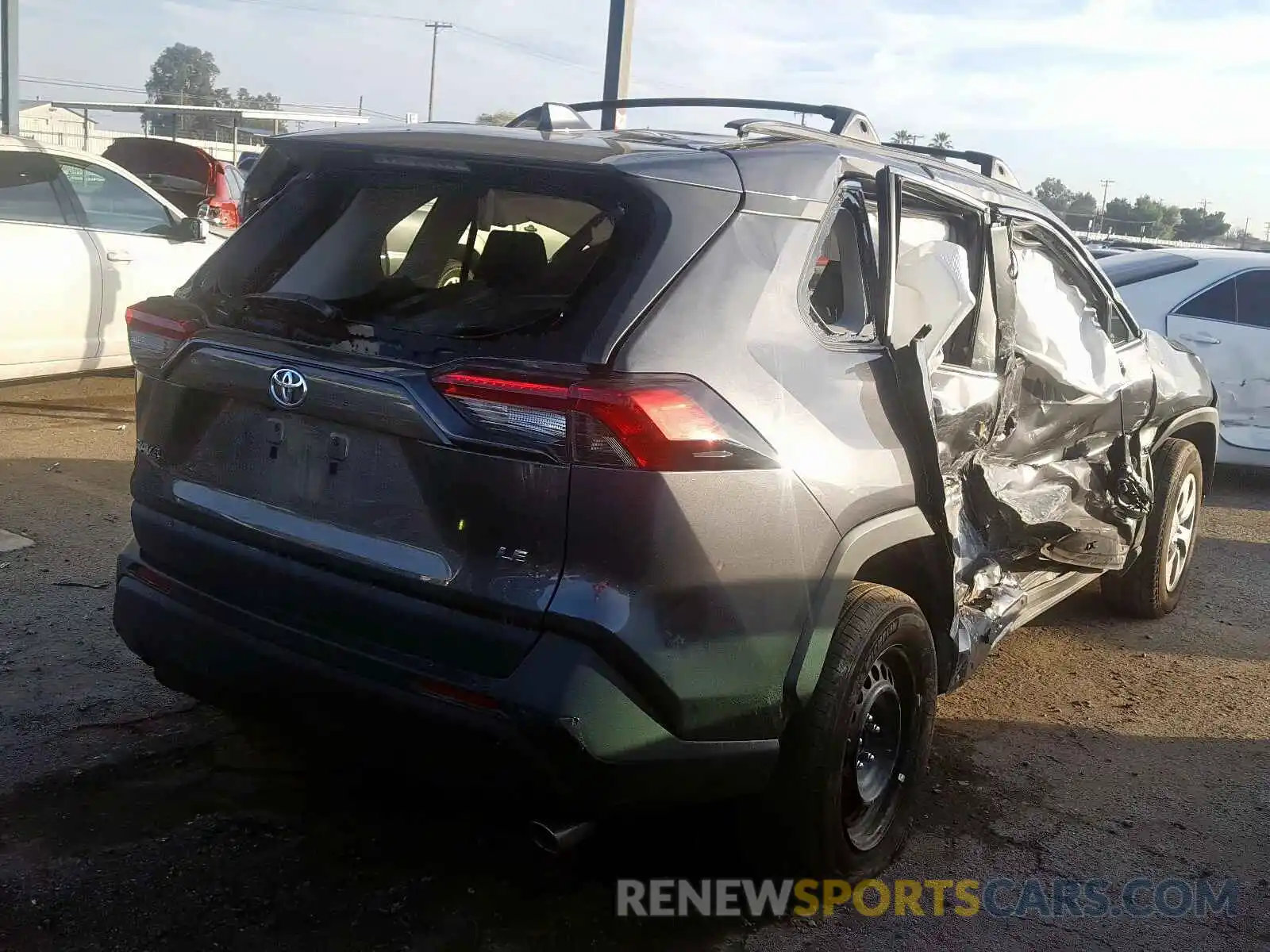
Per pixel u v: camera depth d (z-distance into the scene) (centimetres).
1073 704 466
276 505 281
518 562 249
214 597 293
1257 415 843
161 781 342
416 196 335
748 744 271
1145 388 498
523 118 343
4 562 505
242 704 292
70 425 769
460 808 305
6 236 723
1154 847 360
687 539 250
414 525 258
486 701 246
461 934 286
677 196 270
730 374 265
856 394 304
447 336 264
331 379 265
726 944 293
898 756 336
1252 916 326
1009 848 353
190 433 302
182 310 309
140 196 822
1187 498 575
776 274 286
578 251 307
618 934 292
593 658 244
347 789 346
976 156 430
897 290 343
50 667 410
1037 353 424
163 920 280
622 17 937
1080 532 436
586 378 245
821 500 282
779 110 386
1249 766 421
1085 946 306
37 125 4609
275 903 291
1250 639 556
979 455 394
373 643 265
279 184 335
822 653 284
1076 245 466
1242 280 855
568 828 254
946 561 336
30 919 276
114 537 552
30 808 322
